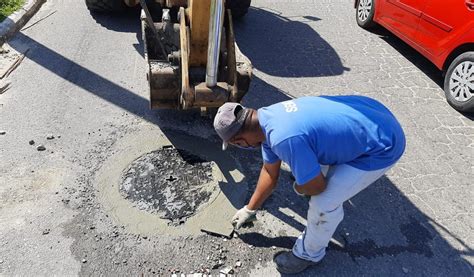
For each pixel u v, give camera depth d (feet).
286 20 22.06
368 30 21.90
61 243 9.82
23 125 13.16
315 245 9.00
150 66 12.36
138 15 20.63
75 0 21.81
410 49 20.29
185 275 9.41
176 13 14.32
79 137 12.89
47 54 16.88
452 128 14.93
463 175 12.87
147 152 12.51
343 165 7.83
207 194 11.33
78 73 15.85
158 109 14.25
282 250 10.11
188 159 12.39
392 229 10.98
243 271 9.61
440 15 16.28
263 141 7.77
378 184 12.32
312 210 8.44
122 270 9.38
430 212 11.55
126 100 14.62
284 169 12.41
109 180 11.49
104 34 18.75
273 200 11.43
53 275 9.16
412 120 15.19
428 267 10.10
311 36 20.61
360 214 11.32
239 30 20.47
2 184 11.15
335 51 19.48
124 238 10.03
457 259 10.35
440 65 16.70
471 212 11.67
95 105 14.29
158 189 11.34
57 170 11.69
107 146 12.62
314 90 16.31
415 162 13.24
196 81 12.02
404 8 18.29
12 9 19.47
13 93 14.52
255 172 12.17
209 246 10.05
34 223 10.22
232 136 7.32
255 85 16.22
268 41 19.71
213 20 9.95
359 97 8.25
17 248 9.63
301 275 9.64
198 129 13.60
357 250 10.35
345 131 7.29
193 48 11.82
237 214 10.14
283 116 7.18
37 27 18.90
